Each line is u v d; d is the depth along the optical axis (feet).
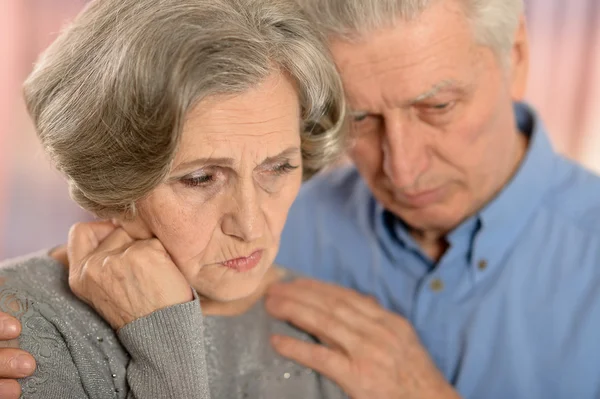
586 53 9.50
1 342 2.81
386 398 3.69
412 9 3.20
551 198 4.35
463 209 3.96
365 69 3.37
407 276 4.60
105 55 2.64
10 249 9.02
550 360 4.12
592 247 4.16
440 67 3.31
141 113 2.52
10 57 8.71
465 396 4.25
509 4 3.53
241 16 2.66
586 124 9.65
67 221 9.17
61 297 3.09
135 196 2.74
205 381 2.94
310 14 3.34
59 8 8.73
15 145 8.87
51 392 2.89
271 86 2.72
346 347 3.69
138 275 2.90
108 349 3.07
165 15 2.54
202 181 2.78
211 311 3.51
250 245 2.93
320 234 5.01
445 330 4.33
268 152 2.75
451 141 3.59
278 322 3.76
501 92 3.69
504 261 4.27
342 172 5.20
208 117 2.58
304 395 3.58
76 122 2.72
